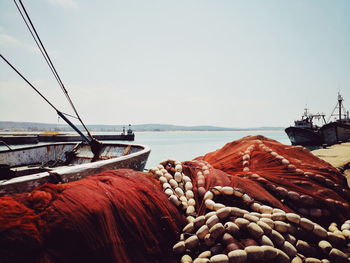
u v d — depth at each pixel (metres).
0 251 1.89
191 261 2.63
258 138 6.36
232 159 5.36
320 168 4.59
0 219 2.04
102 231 2.36
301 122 41.25
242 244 2.64
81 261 2.17
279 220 3.11
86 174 4.07
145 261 2.50
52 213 2.30
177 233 2.97
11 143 40.72
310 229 3.01
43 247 2.07
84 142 9.27
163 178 3.95
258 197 3.62
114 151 8.19
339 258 2.66
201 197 3.71
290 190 3.95
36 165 7.89
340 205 3.66
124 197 2.80
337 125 30.11
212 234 2.74
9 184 2.97
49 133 57.38
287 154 5.22
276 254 2.52
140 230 2.63
